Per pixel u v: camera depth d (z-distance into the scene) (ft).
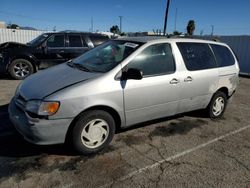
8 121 15.01
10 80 27.73
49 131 10.41
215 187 9.80
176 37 15.20
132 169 10.69
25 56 28.04
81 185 9.49
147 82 12.64
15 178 9.71
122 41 14.25
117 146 12.60
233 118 17.81
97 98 11.08
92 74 11.80
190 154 12.24
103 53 13.99
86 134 11.28
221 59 16.83
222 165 11.39
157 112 13.61
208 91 15.93
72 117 10.67
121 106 11.98
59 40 29.86
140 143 13.06
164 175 10.39
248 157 12.27
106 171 10.45
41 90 10.93
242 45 45.27
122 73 11.98
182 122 16.31
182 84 14.17
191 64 14.83
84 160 11.18
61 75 12.23
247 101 22.99
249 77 41.39
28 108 10.48
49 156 11.34
